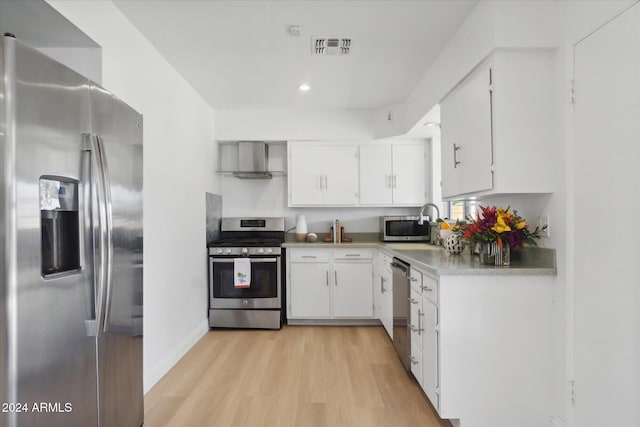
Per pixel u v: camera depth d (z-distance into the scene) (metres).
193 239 3.28
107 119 1.48
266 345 3.21
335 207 4.28
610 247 1.50
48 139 1.15
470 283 1.85
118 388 1.57
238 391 2.32
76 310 1.26
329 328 3.77
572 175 1.72
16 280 1.02
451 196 2.50
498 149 1.87
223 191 4.36
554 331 1.85
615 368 1.47
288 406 2.13
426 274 2.09
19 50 1.04
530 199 2.09
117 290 1.56
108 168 1.49
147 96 2.38
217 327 3.76
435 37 2.39
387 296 3.29
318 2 1.99
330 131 4.04
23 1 1.46
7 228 1.00
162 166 2.60
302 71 2.94
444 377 1.84
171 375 2.56
